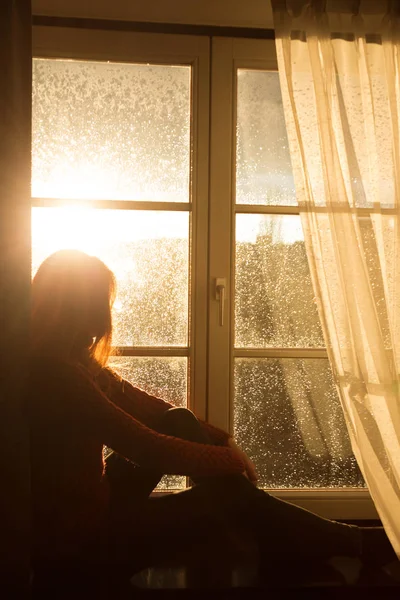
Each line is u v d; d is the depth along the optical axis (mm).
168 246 1959
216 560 1694
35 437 1537
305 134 1695
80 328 1584
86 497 1552
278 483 1980
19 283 1514
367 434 1653
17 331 1506
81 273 1602
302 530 1611
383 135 1727
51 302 1562
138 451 1505
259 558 1710
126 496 1670
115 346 1936
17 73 1550
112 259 1938
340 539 1627
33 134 1921
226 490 1591
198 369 1938
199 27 1970
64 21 1926
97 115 1947
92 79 1946
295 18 1730
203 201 1942
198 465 1526
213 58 1950
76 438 1535
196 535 1659
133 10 1917
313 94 1704
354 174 1728
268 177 1993
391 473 1654
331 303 1663
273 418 1979
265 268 1986
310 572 1646
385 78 1741
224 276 1943
